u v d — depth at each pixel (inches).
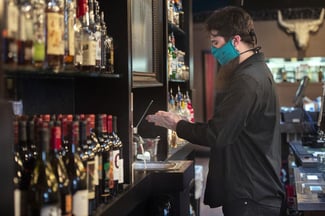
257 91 98.4
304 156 158.4
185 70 183.9
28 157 67.3
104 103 99.0
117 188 86.8
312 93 346.3
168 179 107.3
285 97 350.3
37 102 86.1
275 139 105.3
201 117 378.6
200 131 100.5
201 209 230.5
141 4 120.5
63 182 65.3
